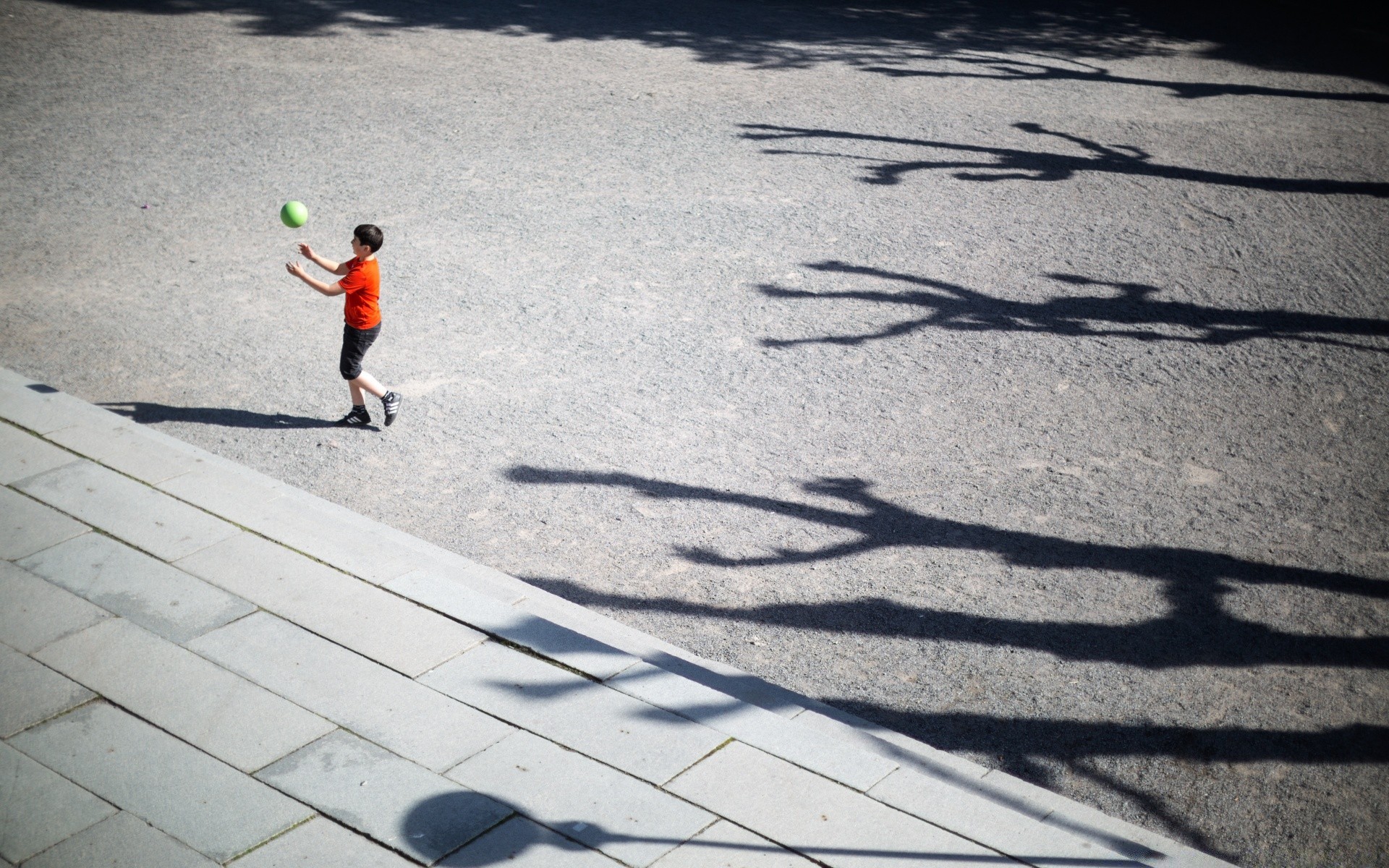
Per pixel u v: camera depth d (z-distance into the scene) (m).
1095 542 6.48
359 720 4.52
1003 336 9.09
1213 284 10.20
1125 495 6.97
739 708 4.70
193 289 9.38
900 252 10.72
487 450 7.23
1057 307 9.65
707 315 9.30
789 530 6.52
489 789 4.18
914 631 5.69
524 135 13.70
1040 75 17.45
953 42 19.48
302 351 8.48
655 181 12.35
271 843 3.88
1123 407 8.05
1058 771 4.82
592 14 20.44
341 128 13.66
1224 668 5.50
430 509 6.57
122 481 6.27
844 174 12.80
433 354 8.48
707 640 5.57
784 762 4.40
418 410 7.69
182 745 4.32
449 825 3.99
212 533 5.81
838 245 10.81
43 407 7.07
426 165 12.55
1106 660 5.52
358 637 5.04
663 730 4.55
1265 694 5.34
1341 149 14.22
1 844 3.80
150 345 8.41
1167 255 10.84
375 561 5.66
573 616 5.49
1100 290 10.02
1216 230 11.47
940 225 11.41
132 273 9.61
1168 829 4.55
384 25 19.00
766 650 5.52
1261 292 10.05
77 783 4.11
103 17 18.52
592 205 11.60
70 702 4.52
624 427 7.57
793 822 4.08
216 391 7.82
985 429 7.70
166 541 5.71
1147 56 18.97
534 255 10.32
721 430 7.59
